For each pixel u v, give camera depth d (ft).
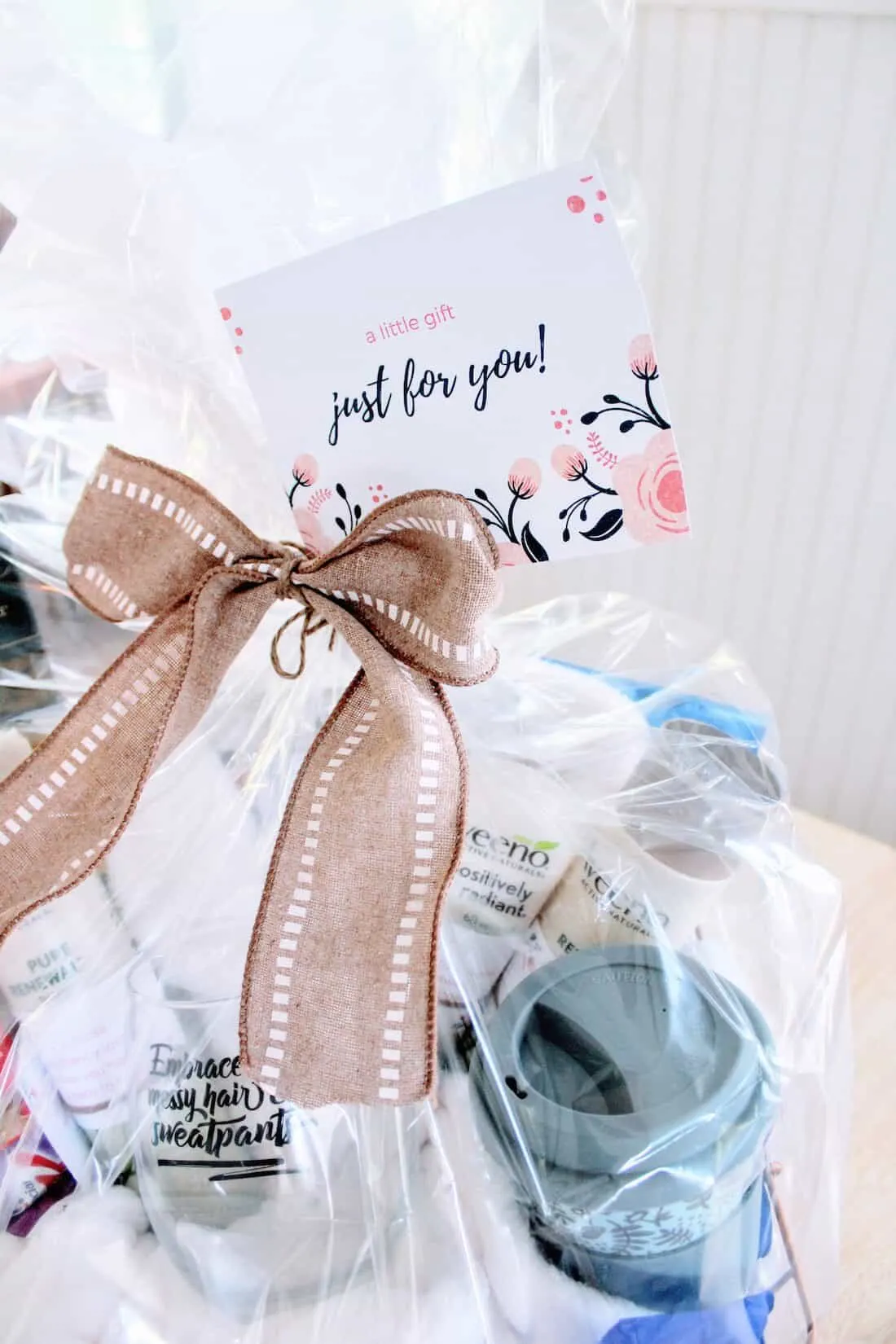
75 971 1.19
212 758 1.33
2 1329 1.04
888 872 1.93
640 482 1.03
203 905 1.24
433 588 1.01
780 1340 1.18
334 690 1.35
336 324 1.05
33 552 1.33
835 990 1.30
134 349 1.32
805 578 3.21
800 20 2.49
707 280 2.91
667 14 2.59
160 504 1.12
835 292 2.77
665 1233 1.00
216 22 1.22
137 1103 1.13
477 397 1.04
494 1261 1.06
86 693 1.09
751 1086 1.04
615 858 1.23
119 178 1.24
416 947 0.96
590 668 1.49
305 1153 1.10
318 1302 1.05
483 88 1.32
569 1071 1.07
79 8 1.20
